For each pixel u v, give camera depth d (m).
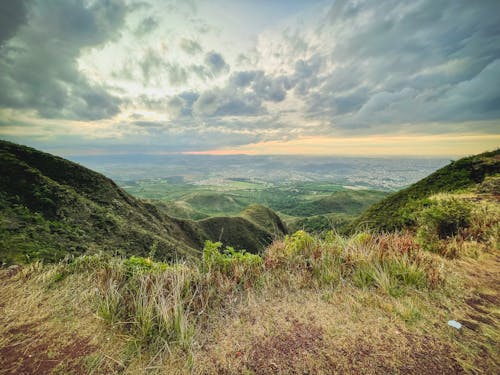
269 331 1.82
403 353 1.51
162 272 2.81
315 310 2.07
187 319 1.95
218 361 1.54
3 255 5.13
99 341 1.79
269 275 2.72
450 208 4.58
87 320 2.05
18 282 2.75
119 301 2.21
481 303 2.06
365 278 2.52
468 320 1.82
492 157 16.48
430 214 4.52
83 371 1.51
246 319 2.00
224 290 2.43
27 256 4.83
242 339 1.74
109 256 3.54
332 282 2.50
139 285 2.50
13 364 1.59
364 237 3.63
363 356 1.50
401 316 1.89
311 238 3.56
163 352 1.64
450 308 1.99
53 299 2.40
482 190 8.30
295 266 2.88
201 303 2.17
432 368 1.38
